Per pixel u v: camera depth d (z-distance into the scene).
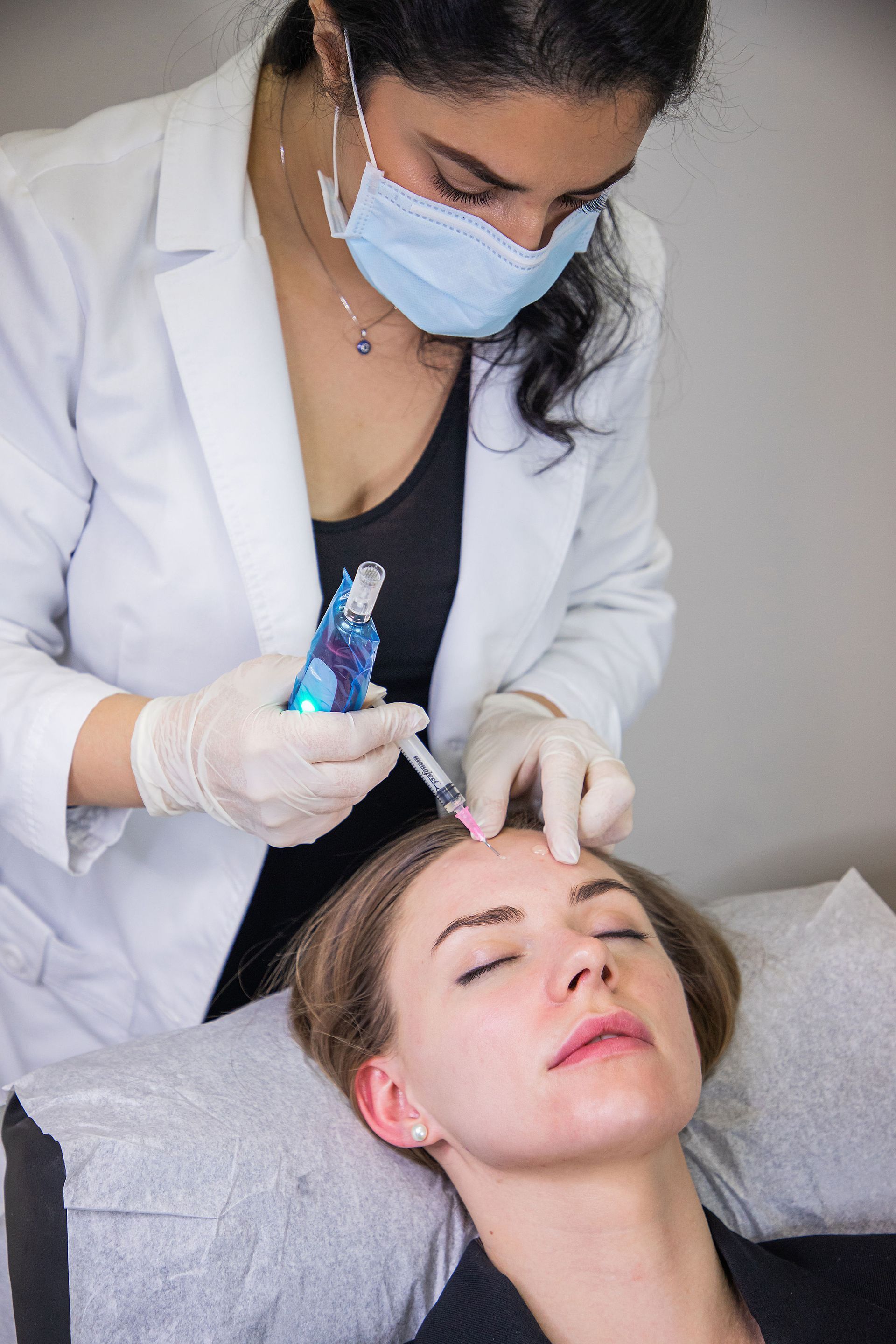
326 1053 1.43
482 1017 1.20
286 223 1.31
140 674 1.38
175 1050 1.42
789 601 2.61
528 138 0.89
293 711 1.10
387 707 1.13
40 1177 1.19
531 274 1.05
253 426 1.25
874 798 2.83
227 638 1.33
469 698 1.50
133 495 1.28
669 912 1.59
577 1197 1.17
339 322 1.35
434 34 0.84
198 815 1.41
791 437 2.48
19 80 1.82
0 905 1.50
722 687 2.64
